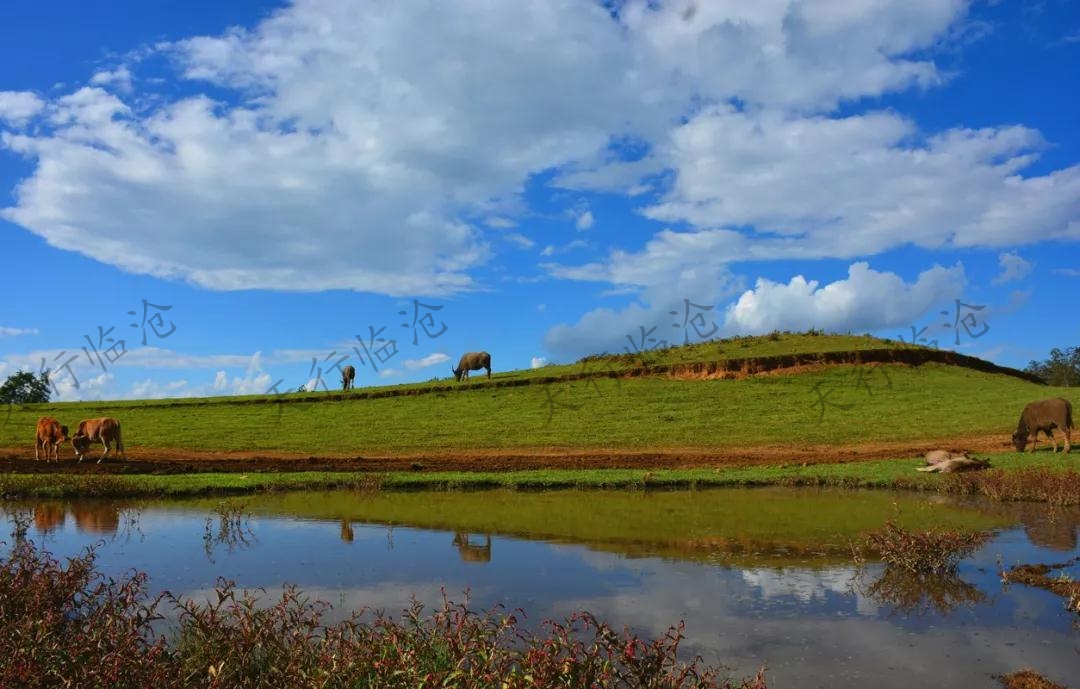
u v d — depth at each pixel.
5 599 7.36
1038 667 7.60
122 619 6.70
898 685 7.11
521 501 18.92
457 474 23.00
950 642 8.26
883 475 22.03
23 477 20.92
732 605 9.55
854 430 32.88
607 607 9.43
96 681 5.49
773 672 7.39
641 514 16.66
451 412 38.06
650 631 8.52
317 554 12.45
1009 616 9.17
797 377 42.38
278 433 33.94
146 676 5.62
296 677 5.71
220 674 5.62
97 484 19.66
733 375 43.03
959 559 11.72
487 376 46.94
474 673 5.52
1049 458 24.45
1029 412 26.47
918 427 33.03
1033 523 15.37
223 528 14.77
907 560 11.21
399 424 35.62
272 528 14.95
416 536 14.05
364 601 9.67
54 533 14.40
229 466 25.44
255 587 10.37
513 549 12.84
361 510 17.34
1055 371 69.12
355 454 29.50
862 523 15.37
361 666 5.79
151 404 42.69
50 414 39.94
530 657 5.58
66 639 6.42
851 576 10.99
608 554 12.43
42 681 5.58
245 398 43.84
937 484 20.47
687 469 24.92
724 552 12.57
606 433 33.19
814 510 17.19
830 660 7.71
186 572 11.24
